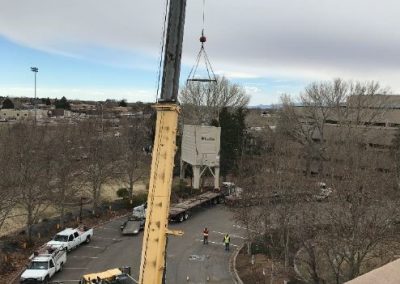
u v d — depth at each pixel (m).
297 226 30.88
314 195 32.62
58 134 52.03
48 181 40.44
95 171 48.88
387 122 74.88
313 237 28.61
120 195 55.06
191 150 57.16
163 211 13.27
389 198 28.20
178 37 13.46
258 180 40.06
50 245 33.94
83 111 174.12
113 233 41.81
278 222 33.22
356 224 23.11
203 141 56.28
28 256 33.62
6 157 36.03
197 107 83.25
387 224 24.03
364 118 72.12
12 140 41.94
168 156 13.48
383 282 3.22
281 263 31.61
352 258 23.16
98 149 48.78
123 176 56.62
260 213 36.75
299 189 33.84
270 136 70.19
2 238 36.56
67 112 157.62
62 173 40.94
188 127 58.47
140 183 62.66
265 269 31.36
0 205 34.53
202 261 34.50
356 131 67.81
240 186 50.97
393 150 54.69
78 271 31.47
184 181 61.94
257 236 34.75
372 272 3.37
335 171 37.62
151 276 13.05
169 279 30.45
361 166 39.81
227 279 30.70
